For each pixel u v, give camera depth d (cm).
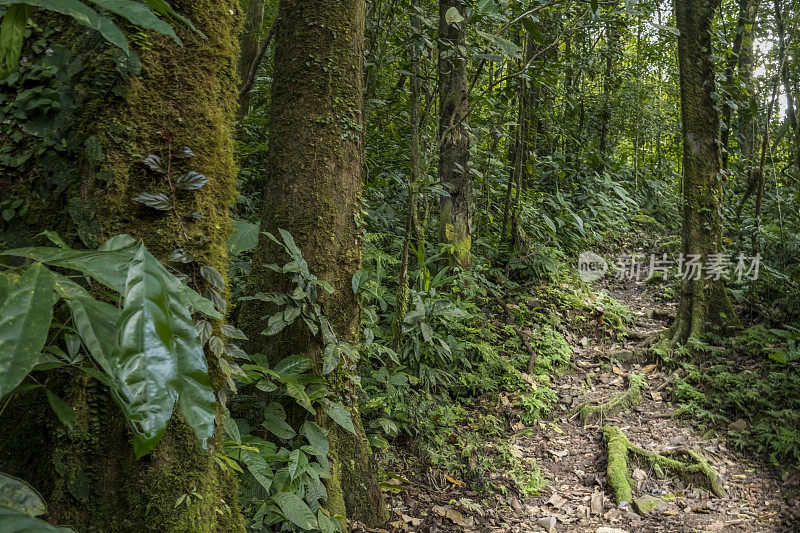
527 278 697
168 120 177
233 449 227
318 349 309
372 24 500
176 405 175
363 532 293
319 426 292
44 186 162
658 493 387
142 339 96
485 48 410
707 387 508
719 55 641
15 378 82
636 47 1216
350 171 325
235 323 321
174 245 178
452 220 589
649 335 610
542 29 677
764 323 585
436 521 339
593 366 569
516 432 462
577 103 1023
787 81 823
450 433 421
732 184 956
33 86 162
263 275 314
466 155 588
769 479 391
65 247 133
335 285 315
